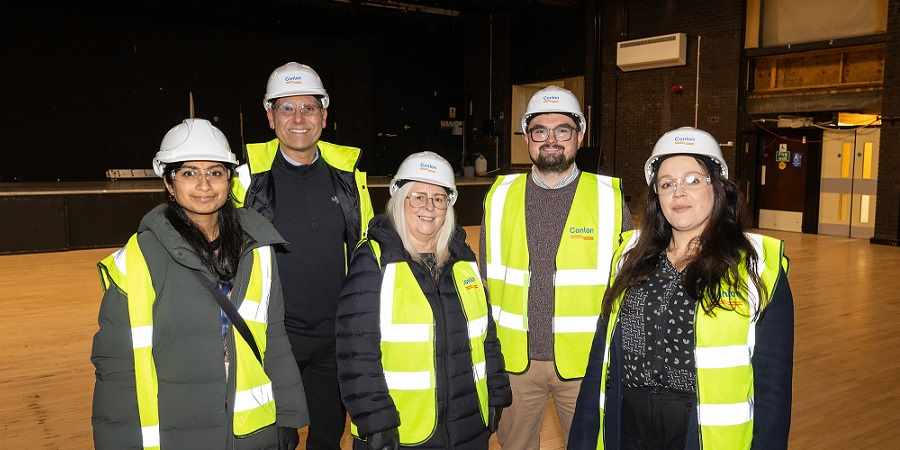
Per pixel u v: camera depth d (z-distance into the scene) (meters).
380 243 1.86
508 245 2.37
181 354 1.57
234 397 1.61
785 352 1.49
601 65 12.68
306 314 2.34
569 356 2.25
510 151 14.52
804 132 10.60
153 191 9.22
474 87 14.99
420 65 14.82
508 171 14.46
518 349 2.30
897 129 9.23
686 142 1.58
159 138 12.23
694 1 11.27
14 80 10.91
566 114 2.27
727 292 1.51
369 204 2.51
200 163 1.58
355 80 14.09
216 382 1.59
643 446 1.62
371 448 1.77
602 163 12.16
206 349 1.58
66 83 11.34
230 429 1.61
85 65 11.47
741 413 1.51
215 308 1.60
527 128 2.33
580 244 2.27
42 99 11.17
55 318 5.31
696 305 1.55
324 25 12.53
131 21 11.75
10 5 10.74
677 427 1.56
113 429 1.50
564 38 13.27
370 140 14.36
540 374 2.31
